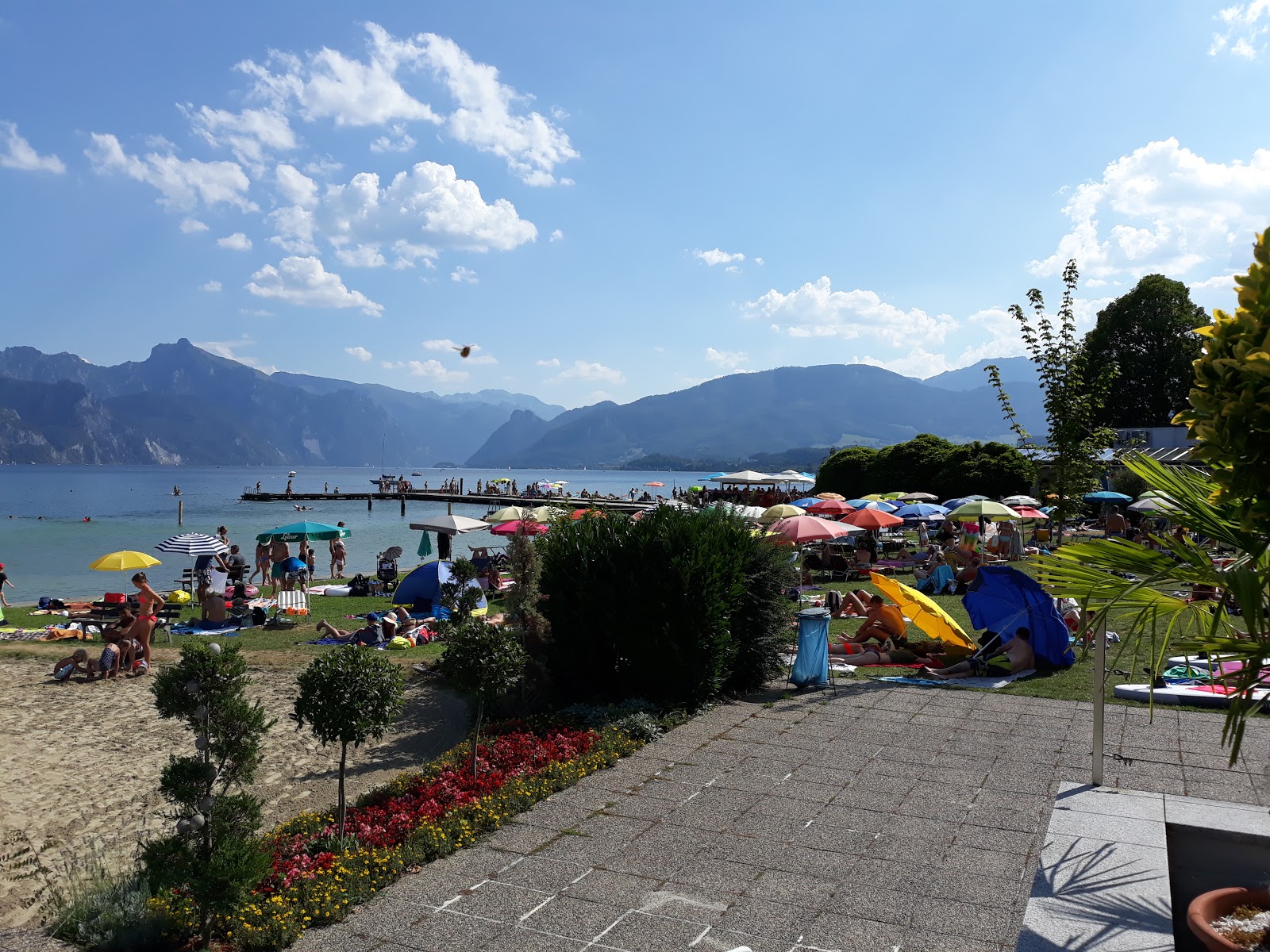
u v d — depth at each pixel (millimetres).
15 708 13094
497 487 93438
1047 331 14906
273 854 6180
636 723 9570
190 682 5469
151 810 8859
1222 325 3748
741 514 12758
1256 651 3641
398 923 5371
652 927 5199
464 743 9430
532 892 5730
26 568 35156
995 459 46062
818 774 8102
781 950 4891
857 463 53375
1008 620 13016
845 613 18672
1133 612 4480
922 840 6484
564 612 11516
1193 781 7680
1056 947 4020
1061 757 8516
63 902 6312
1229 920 3998
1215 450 3637
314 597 26156
